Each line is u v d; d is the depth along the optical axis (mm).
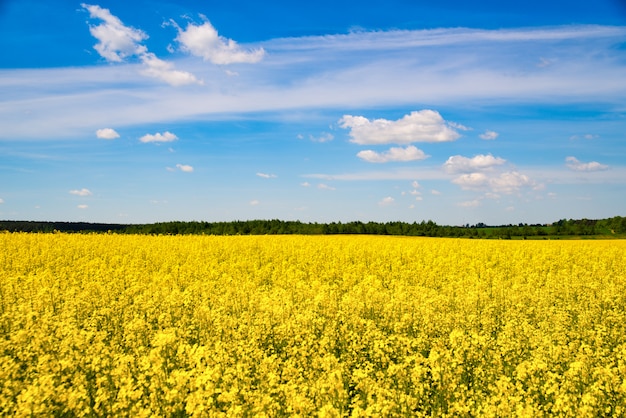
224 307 13758
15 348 9773
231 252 27344
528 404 7168
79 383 7828
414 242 36531
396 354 10070
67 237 31797
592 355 9477
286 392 7176
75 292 15898
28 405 6488
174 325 12773
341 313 12977
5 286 15727
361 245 32312
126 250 26406
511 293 16641
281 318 12281
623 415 7301
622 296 17125
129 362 8438
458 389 7934
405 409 7090
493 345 10039
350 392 8117
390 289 18656
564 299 16375
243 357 9000
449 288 17438
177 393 6930
